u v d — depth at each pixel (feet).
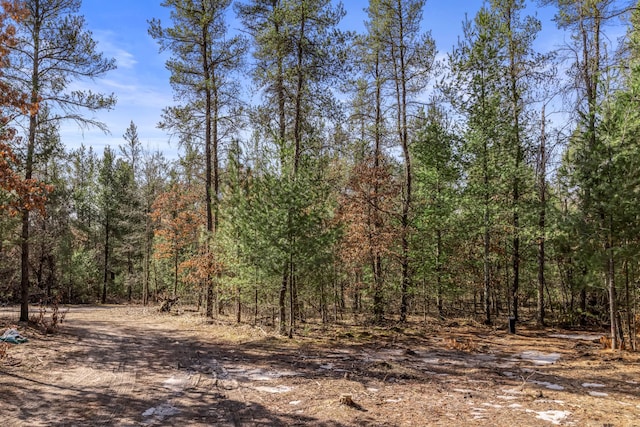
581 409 21.94
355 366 32.71
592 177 37.40
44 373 28.89
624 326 48.29
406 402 23.20
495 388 26.61
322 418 20.31
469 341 42.83
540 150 56.24
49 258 103.30
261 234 43.32
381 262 60.70
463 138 60.18
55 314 48.14
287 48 48.96
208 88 60.54
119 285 135.33
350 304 84.43
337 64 49.06
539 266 59.82
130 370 30.71
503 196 58.23
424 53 58.03
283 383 27.25
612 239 37.35
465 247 62.69
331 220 46.09
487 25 56.80
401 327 55.11
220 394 24.62
